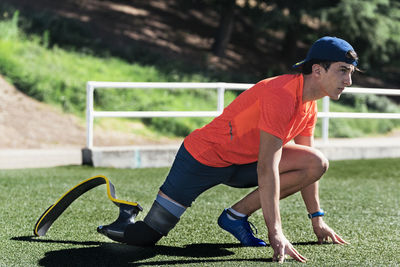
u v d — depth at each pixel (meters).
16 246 6.08
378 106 30.09
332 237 6.46
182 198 5.88
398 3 31.17
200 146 5.74
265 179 5.40
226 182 6.05
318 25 34.75
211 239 6.52
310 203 6.39
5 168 12.27
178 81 25.28
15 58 22.12
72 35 25.89
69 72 22.75
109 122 21.16
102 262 5.57
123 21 30.97
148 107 22.23
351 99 29.67
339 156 14.23
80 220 7.32
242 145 5.63
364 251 6.11
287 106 5.29
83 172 11.70
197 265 5.48
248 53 34.06
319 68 5.35
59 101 21.06
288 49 35.12
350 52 5.27
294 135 5.85
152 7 34.69
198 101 24.12
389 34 31.52
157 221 5.94
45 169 12.02
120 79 23.64
